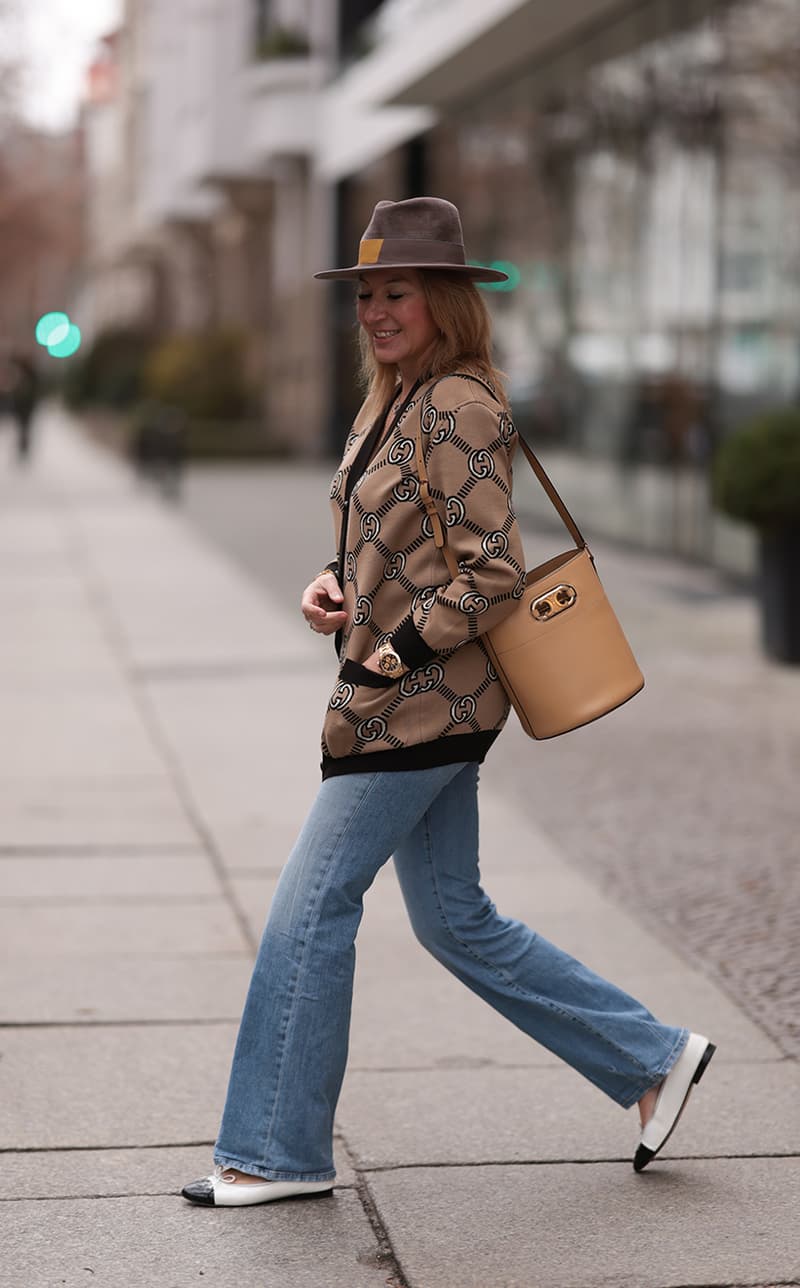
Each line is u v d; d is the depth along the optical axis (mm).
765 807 11828
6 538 32281
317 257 53656
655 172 26094
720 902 9531
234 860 10359
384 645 5465
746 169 22781
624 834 11094
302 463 55344
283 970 5648
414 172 44469
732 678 16906
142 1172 5996
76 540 31938
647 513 26984
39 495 43875
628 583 23812
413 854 5816
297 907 5641
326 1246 5426
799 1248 5406
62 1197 5777
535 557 26438
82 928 8945
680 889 9797
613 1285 5152
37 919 9094
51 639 19938
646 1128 5934
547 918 9164
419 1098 6711
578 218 29703
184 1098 6680
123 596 23922
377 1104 6648
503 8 26875
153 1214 5645
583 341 29734
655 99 25906
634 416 27438
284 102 52438
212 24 58312
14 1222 5578
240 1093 5727
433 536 5473
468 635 5410
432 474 5430
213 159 58688
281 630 20750
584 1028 5867
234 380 60344
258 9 57375
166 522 35781
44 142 63750
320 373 54312
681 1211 5680
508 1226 5562
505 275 5570
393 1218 5621
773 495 17031
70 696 16266
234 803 11891
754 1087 6809
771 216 22016
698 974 8234
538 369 32312
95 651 19078
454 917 5797
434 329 5629
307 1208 5703
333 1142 6277
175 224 77750
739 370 23234
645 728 14617
